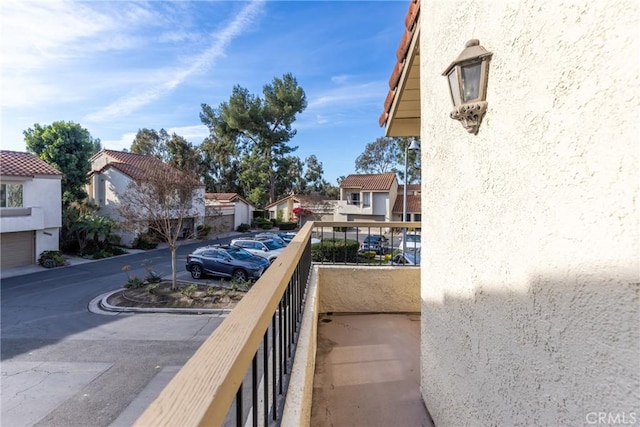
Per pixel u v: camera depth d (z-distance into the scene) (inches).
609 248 27.9
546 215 35.9
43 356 233.0
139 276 483.8
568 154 32.5
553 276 34.8
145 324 299.7
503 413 44.8
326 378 94.2
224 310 338.0
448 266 66.3
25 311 335.0
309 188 1678.2
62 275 498.9
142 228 478.3
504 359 44.8
